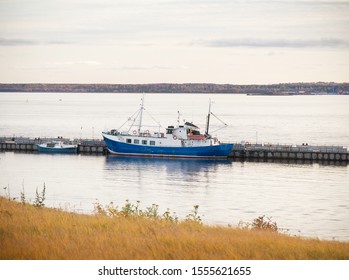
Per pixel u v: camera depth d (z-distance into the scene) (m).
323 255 54.44
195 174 187.38
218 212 123.25
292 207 130.25
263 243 56.66
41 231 57.56
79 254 50.19
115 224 62.78
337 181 173.75
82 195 143.88
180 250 51.84
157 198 141.25
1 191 148.50
